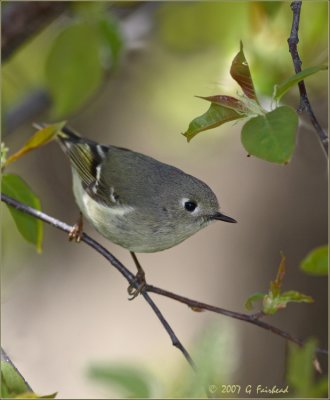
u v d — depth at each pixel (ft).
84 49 30.53
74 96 30.68
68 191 47.16
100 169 28.50
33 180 47.21
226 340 19.62
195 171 44.14
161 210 27.66
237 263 43.27
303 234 43.04
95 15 31.37
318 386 19.01
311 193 43.27
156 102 40.27
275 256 43.11
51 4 33.37
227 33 31.50
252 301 21.88
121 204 27.71
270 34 29.32
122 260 44.29
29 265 43.06
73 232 28.55
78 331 42.11
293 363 19.17
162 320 21.95
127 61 40.16
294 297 21.65
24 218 24.94
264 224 43.52
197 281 43.16
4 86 39.55
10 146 46.50
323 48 29.91
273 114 17.98
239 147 43.60
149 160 28.94
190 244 44.11
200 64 38.91
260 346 42.04
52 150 47.60
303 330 42.34
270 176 43.86
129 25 39.96
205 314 42.27
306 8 29.89
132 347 41.32
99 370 19.97
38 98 38.99
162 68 40.09
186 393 19.42
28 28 34.30
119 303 42.98
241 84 18.94
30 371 40.06
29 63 41.09
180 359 23.82
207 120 18.67
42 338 41.60
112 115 46.26
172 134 41.63
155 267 43.91
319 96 33.19
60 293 43.47
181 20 35.47
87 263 44.52
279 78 29.14
